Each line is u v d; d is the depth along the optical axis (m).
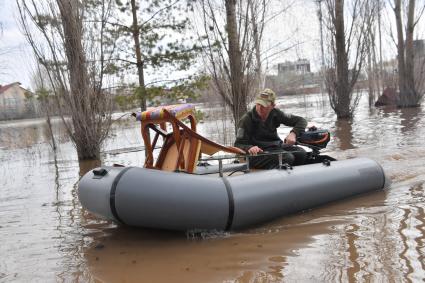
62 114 11.14
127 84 10.95
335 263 3.38
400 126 12.40
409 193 5.25
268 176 4.60
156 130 4.91
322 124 15.13
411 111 17.78
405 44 20.05
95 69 10.80
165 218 4.03
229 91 10.00
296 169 4.94
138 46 10.75
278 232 4.23
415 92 20.09
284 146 5.45
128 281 3.34
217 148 4.73
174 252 3.88
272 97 5.35
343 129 13.00
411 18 19.72
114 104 11.02
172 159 4.77
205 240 4.13
